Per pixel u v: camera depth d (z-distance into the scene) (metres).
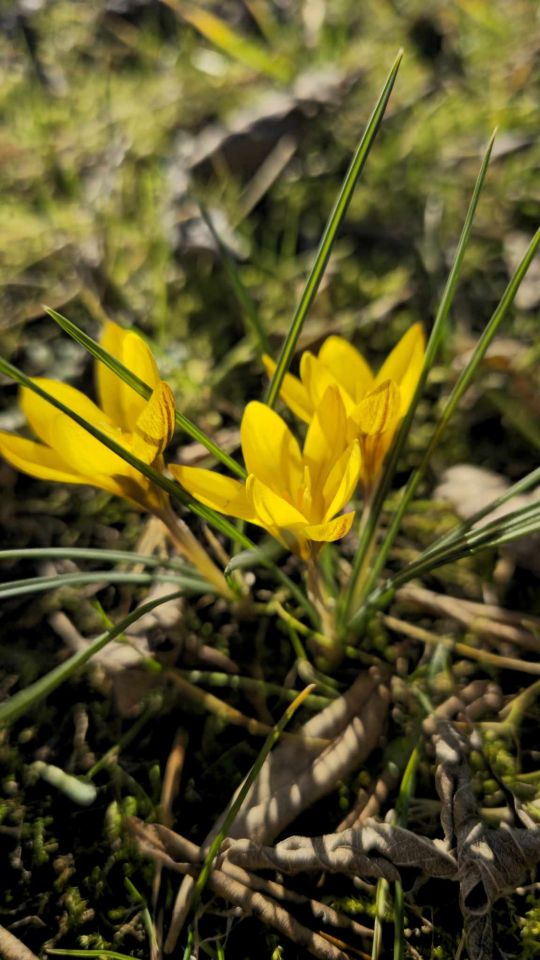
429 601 0.22
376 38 0.37
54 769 0.20
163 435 0.16
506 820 0.18
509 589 0.23
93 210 0.32
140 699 0.21
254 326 0.23
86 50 0.39
